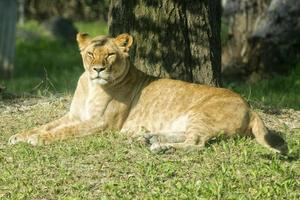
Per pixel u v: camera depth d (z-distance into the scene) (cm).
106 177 1123
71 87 1925
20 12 4609
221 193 1073
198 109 1270
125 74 1323
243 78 2412
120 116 1330
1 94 1678
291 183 1095
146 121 1323
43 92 1728
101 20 4719
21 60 3509
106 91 1326
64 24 4156
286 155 1184
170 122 1303
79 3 4559
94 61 1298
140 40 1520
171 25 1512
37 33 4094
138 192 1077
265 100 1778
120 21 1535
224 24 3328
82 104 1356
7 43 3209
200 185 1084
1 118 1475
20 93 1716
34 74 3150
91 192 1084
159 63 1517
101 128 1321
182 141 1246
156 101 1323
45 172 1148
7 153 1230
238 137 1244
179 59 1515
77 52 3450
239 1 2531
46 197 1079
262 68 2394
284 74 2373
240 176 1119
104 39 1321
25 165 1177
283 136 1308
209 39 1531
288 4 2395
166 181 1107
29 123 1430
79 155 1206
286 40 2386
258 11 2516
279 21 2395
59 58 3519
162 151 1195
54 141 1287
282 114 1548
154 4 1512
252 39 2412
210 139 1241
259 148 1200
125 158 1183
